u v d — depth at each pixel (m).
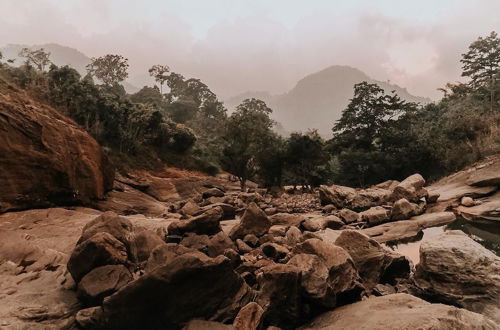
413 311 4.36
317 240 6.90
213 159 49.16
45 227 10.30
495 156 24.09
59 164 13.83
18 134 12.37
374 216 15.79
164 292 4.98
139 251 7.60
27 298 5.96
